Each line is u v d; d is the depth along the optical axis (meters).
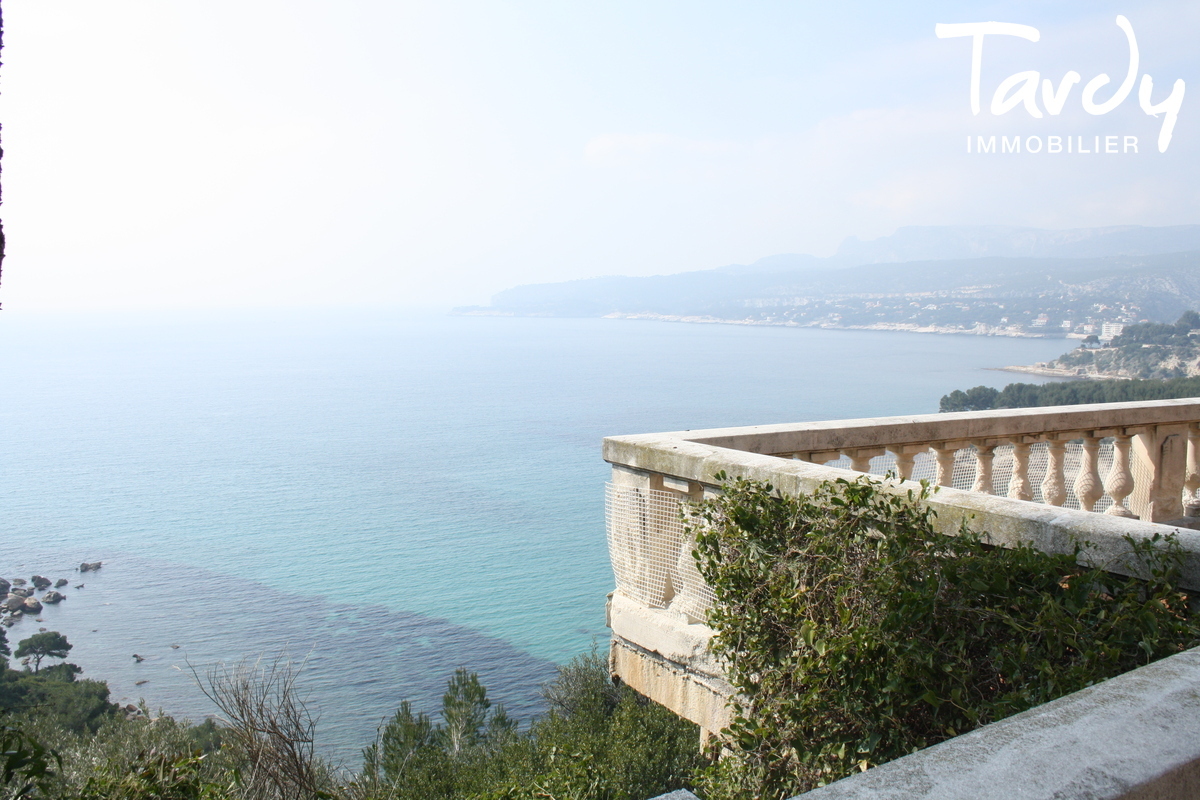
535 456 169.00
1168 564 2.67
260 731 5.42
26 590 88.62
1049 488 6.02
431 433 198.25
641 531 4.97
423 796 19.47
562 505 128.50
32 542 112.88
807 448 5.22
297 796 5.32
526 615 81.81
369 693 61.94
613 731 19.14
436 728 27.89
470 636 76.25
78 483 152.12
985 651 2.98
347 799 7.45
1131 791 1.28
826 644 3.30
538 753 19.14
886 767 1.39
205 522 122.81
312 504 132.88
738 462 4.22
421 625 79.31
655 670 4.85
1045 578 2.90
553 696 26.66
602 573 94.44
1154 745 1.42
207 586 92.50
